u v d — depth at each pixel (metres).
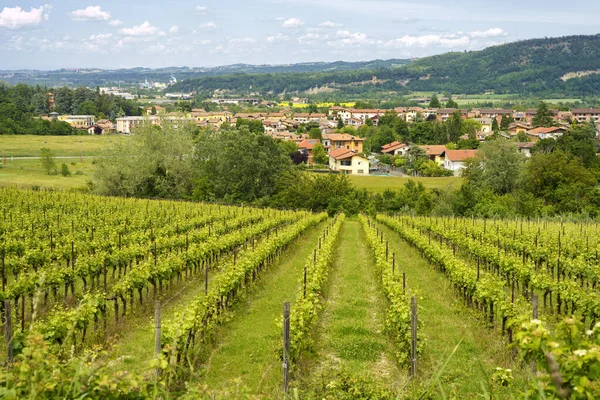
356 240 35.09
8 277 17.59
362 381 8.21
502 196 56.19
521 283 16.88
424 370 9.88
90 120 163.62
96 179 55.47
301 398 8.03
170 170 58.75
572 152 72.62
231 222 30.91
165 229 26.23
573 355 4.22
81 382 5.05
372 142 120.06
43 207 35.47
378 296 16.81
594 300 11.91
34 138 118.62
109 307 13.37
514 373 9.35
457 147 105.25
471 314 13.98
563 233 26.89
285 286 18.42
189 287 17.83
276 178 61.44
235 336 12.40
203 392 5.71
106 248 20.64
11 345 7.64
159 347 8.11
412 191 58.97
